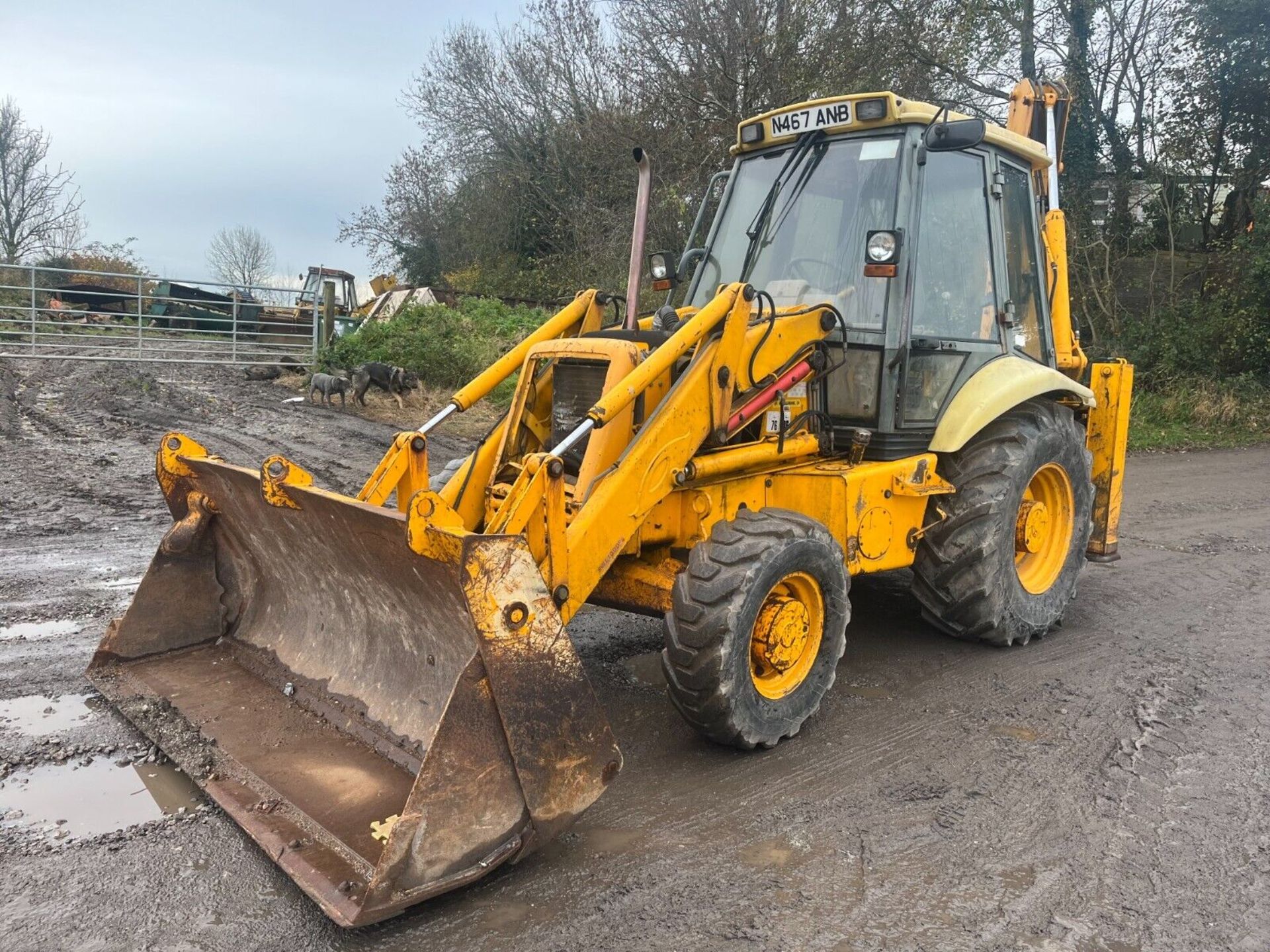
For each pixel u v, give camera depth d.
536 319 17.00
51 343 16.27
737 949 2.51
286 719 3.57
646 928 2.59
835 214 4.38
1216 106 16.31
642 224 4.05
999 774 3.50
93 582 5.43
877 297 4.17
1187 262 16.70
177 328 19.48
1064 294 5.58
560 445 3.27
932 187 4.37
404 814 2.49
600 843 3.01
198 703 3.72
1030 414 4.75
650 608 3.80
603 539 3.36
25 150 31.22
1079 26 16.28
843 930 2.59
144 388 13.26
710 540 3.51
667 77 16.72
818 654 3.78
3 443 9.44
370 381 13.14
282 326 18.25
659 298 14.33
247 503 3.78
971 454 4.59
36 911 2.59
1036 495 5.06
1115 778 3.47
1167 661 4.71
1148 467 10.99
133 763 3.41
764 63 15.58
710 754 3.63
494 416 12.52
